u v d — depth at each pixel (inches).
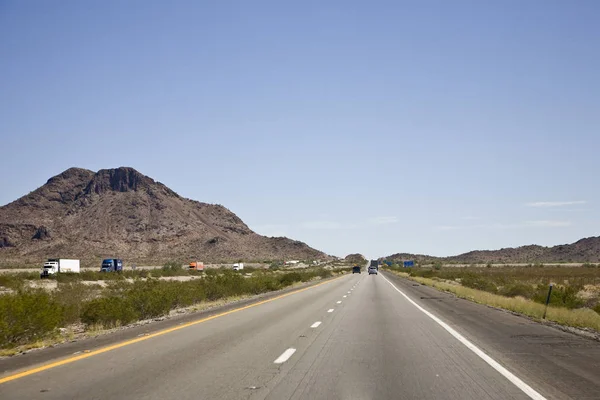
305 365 464.8
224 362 475.8
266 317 895.1
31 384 386.9
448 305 1220.5
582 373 439.8
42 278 2940.5
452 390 376.8
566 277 3265.3
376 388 380.8
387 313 986.1
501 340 636.1
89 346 572.7
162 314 972.6
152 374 422.6
